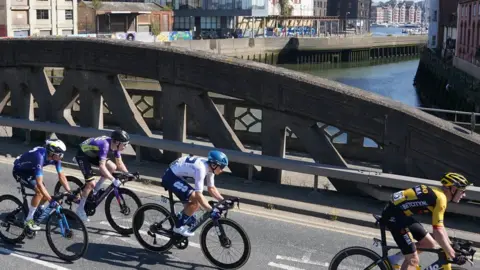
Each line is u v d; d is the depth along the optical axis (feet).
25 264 20.88
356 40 299.17
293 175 35.14
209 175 20.30
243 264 20.22
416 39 358.23
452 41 209.56
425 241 16.87
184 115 34.50
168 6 266.98
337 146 37.73
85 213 24.00
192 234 20.99
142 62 34.65
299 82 29.76
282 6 328.90
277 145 31.42
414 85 192.85
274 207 27.81
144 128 36.01
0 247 22.54
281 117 30.81
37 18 185.26
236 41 239.50
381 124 27.99
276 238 23.77
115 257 21.63
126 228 23.91
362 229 25.22
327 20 360.28
